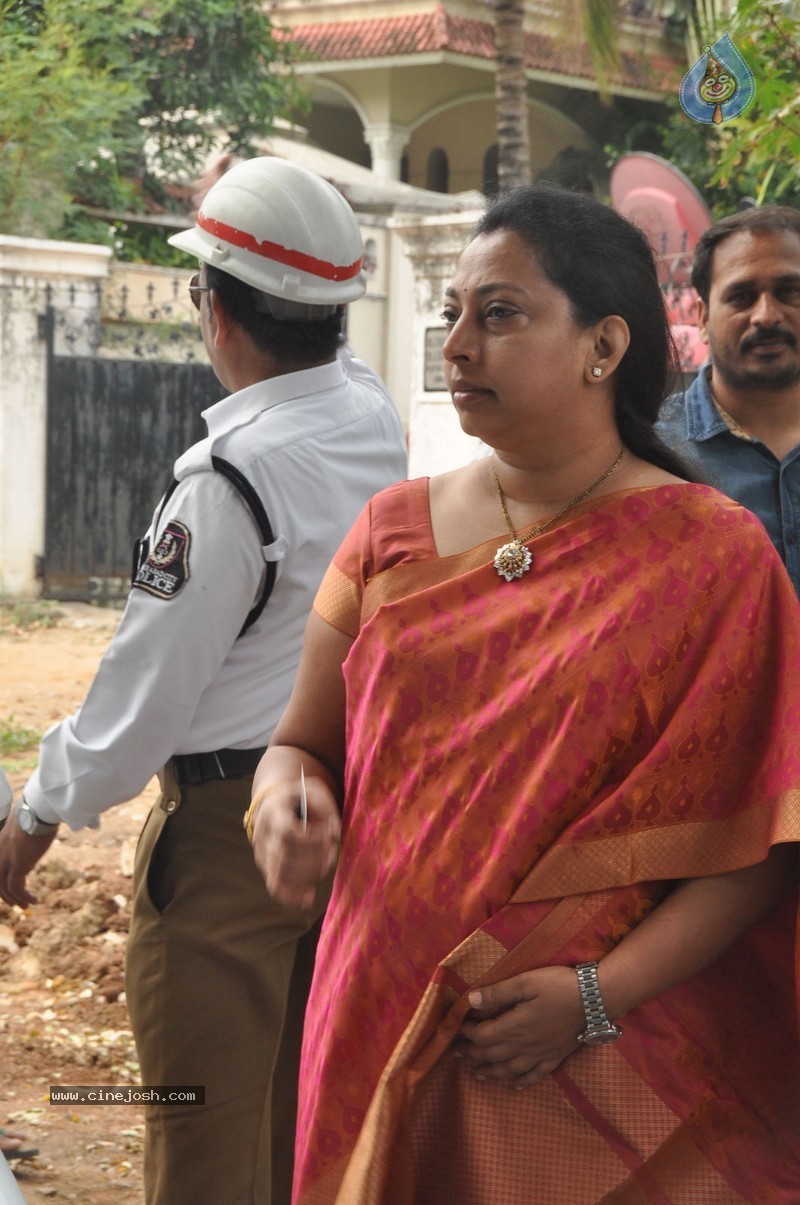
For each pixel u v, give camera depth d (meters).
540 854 2.02
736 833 2.01
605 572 2.05
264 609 2.97
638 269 2.13
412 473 14.41
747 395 3.23
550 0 15.91
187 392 15.11
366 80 26.59
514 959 2.01
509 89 15.02
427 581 2.17
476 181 28.73
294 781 2.27
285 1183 3.28
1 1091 4.58
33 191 16.69
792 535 3.18
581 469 2.13
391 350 21.25
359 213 21.00
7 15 16.84
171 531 2.91
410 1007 2.08
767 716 2.03
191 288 3.18
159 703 2.88
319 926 3.17
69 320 14.75
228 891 2.95
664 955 2.00
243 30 19.28
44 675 11.36
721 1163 2.06
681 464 2.21
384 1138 2.05
